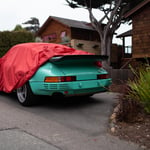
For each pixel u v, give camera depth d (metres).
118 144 3.26
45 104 5.80
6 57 6.43
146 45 10.30
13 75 5.71
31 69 5.19
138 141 3.33
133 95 4.45
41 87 5.00
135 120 4.07
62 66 5.20
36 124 4.13
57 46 6.20
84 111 5.12
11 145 3.17
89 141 3.36
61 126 4.04
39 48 5.73
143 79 4.42
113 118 4.40
